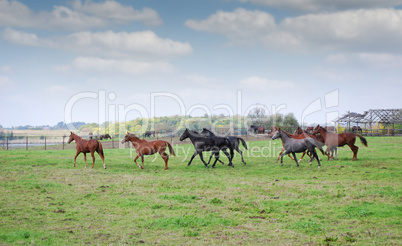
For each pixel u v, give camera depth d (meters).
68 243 8.35
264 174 18.48
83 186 15.20
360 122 62.00
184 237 8.90
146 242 8.52
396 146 31.91
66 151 32.59
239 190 14.20
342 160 22.78
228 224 9.95
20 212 10.92
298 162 21.28
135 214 10.94
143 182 16.11
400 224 9.57
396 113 59.28
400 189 13.42
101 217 10.59
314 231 9.23
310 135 21.34
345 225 9.66
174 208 11.66
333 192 13.36
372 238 8.58
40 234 8.88
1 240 8.33
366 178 16.28
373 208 10.98
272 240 8.66
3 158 25.06
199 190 14.30
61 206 11.86
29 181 16.23
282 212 11.11
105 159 25.66
